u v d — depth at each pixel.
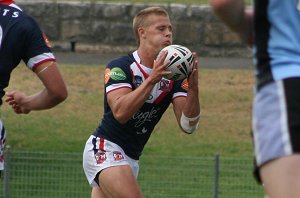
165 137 35.06
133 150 16.89
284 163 8.84
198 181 30.00
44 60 12.87
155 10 16.44
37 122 36.00
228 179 29.98
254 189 29.52
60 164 29.77
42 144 33.97
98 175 16.77
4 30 12.60
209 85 40.38
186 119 16.47
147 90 15.40
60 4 45.50
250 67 43.19
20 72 41.62
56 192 29.31
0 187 28.38
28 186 29.27
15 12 12.76
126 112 15.59
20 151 30.70
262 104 9.21
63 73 41.25
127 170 16.59
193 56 15.72
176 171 30.62
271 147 8.97
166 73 15.31
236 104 38.44
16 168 29.38
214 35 45.00
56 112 36.94
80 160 29.36
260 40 9.42
